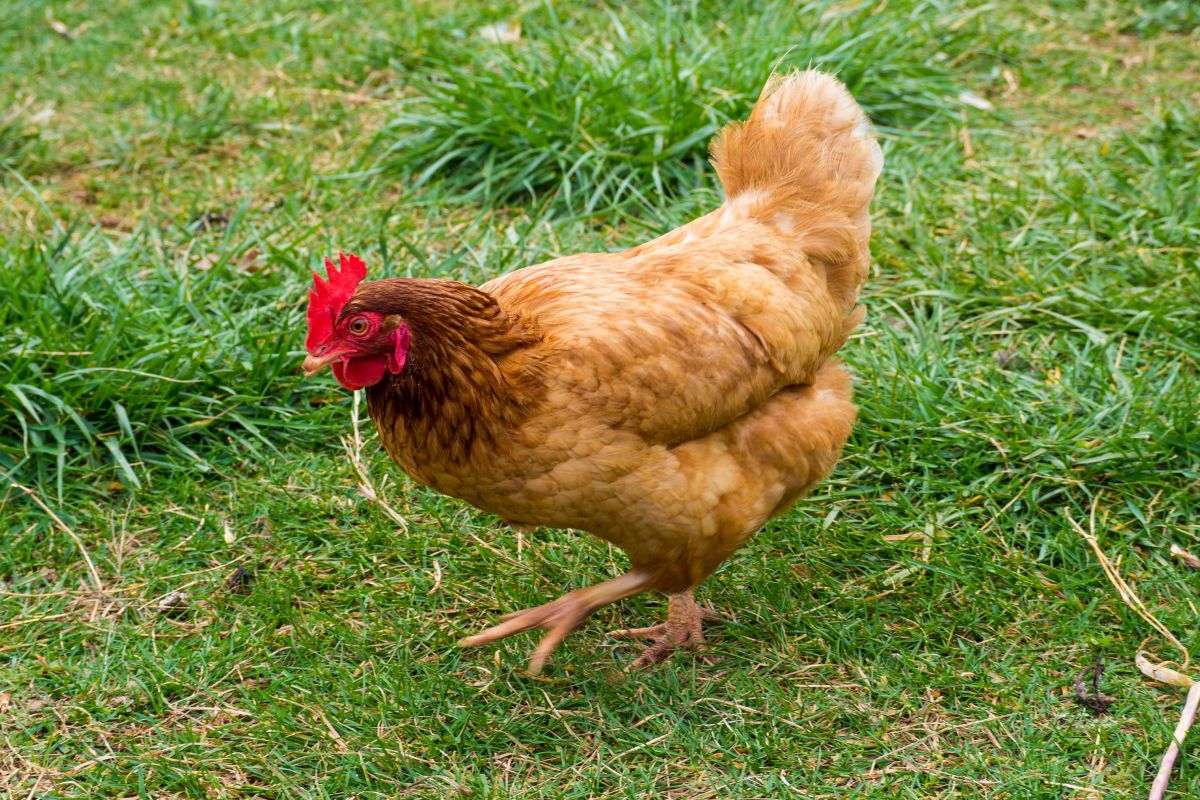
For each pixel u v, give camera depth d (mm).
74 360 1941
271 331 2012
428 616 1796
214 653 1757
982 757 1668
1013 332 2027
